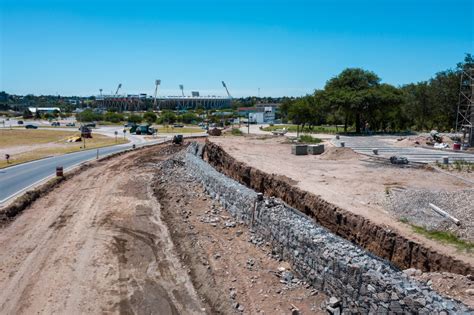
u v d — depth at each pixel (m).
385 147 47.12
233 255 19.31
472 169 29.80
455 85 73.25
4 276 17.61
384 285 11.98
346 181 26.45
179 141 70.88
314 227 17.22
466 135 49.16
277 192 27.27
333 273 14.41
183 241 21.59
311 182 26.25
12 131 99.38
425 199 20.08
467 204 18.44
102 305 15.53
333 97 73.81
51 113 196.00
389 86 78.19
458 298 11.73
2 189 31.14
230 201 26.22
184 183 35.06
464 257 14.33
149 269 18.61
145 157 53.28
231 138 62.50
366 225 18.20
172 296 16.23
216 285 16.59
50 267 18.56
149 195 32.12
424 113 84.12
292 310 14.16
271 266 17.81
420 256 15.44
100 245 21.31
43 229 23.52
